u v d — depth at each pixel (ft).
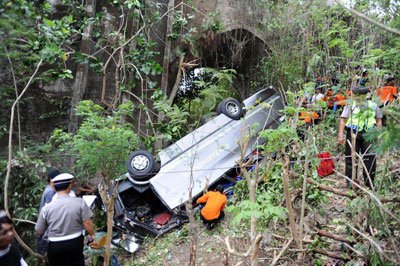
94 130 13.98
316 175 15.53
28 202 17.81
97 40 25.75
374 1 16.74
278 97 25.04
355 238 12.04
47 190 15.25
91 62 24.26
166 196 19.06
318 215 15.17
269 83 31.24
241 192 18.58
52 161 19.57
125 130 15.10
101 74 25.55
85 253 16.21
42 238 15.31
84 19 23.34
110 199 14.16
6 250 10.22
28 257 17.34
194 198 19.92
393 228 11.09
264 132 12.78
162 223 19.53
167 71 28.76
